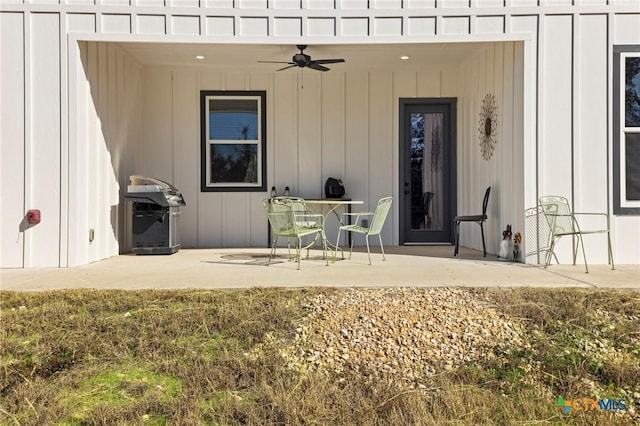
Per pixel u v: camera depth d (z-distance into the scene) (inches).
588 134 207.2
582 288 152.3
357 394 97.5
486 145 249.3
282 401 93.8
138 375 105.3
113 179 242.8
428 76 293.7
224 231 292.2
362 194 296.2
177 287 155.1
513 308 132.9
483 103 252.7
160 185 252.1
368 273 179.3
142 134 285.0
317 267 196.9
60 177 202.5
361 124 295.9
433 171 296.7
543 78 206.8
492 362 109.7
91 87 216.8
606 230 193.8
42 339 116.7
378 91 295.6
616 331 120.5
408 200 297.1
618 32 207.3
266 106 293.0
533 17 207.2
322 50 241.8
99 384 101.7
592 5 206.2
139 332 121.3
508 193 223.5
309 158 295.3
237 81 291.3
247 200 293.1
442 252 253.1
